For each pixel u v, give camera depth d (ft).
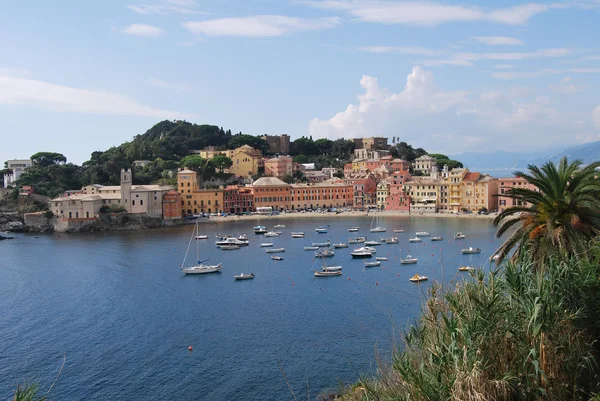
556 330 118.01
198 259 602.85
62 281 494.18
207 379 267.59
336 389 248.93
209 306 398.83
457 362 108.27
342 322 346.95
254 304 401.29
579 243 171.12
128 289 458.91
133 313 384.27
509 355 114.42
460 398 102.94
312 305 392.27
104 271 538.47
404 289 433.89
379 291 429.79
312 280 481.87
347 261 576.61
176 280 493.36
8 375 276.21
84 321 366.43
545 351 111.24
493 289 124.57
